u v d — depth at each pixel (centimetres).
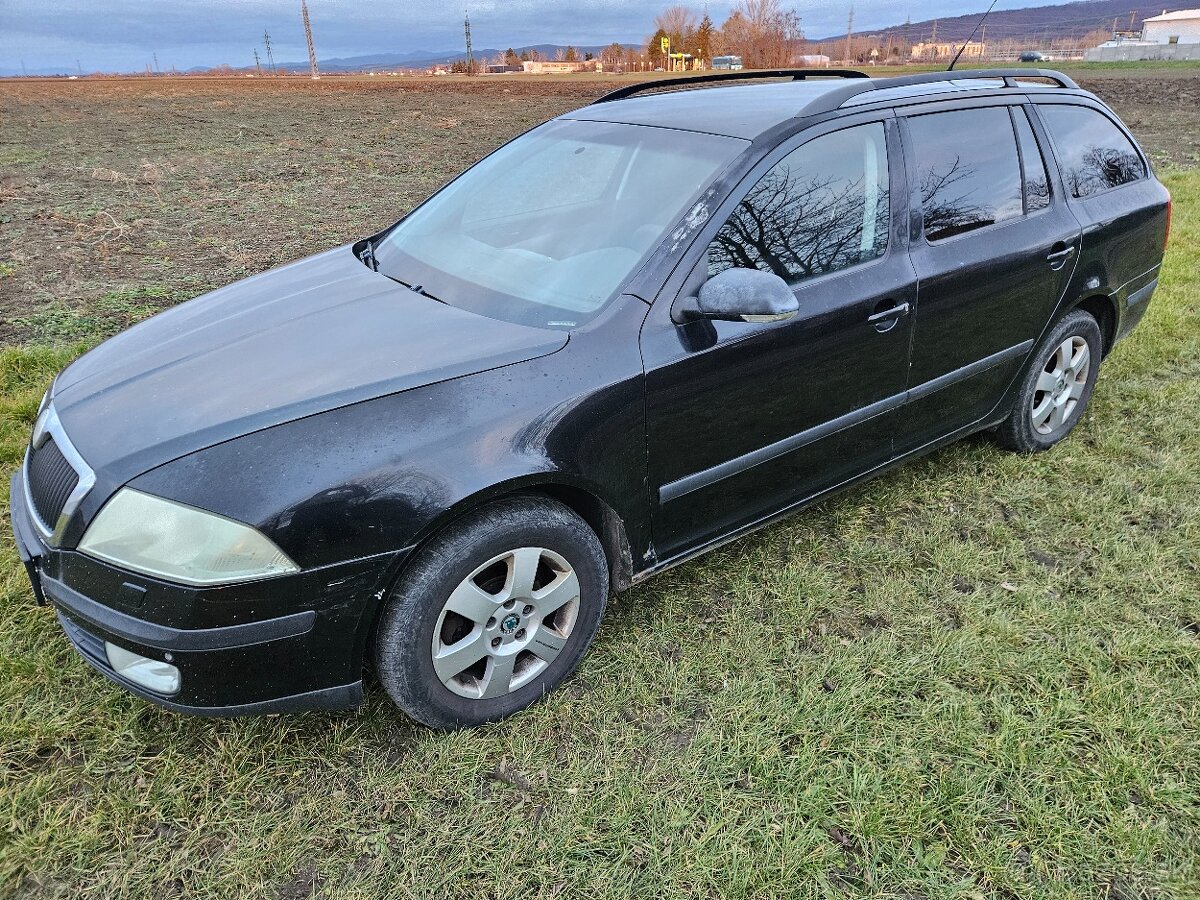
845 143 302
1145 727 247
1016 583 318
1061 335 389
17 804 220
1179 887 205
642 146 307
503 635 244
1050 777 233
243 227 935
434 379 227
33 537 229
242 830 217
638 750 243
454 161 1500
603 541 274
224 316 283
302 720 250
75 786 228
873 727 251
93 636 216
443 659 233
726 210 271
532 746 244
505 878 206
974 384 361
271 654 210
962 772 235
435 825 220
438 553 222
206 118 2400
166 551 201
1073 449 418
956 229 332
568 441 237
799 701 258
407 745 243
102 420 229
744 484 293
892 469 350
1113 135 420
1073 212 380
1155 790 228
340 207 1068
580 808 224
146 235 885
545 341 245
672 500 273
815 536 346
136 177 1279
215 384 234
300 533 204
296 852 212
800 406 295
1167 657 276
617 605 304
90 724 246
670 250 264
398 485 212
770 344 276
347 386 224
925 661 277
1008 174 356
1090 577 321
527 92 3831
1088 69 4400
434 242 322
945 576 321
